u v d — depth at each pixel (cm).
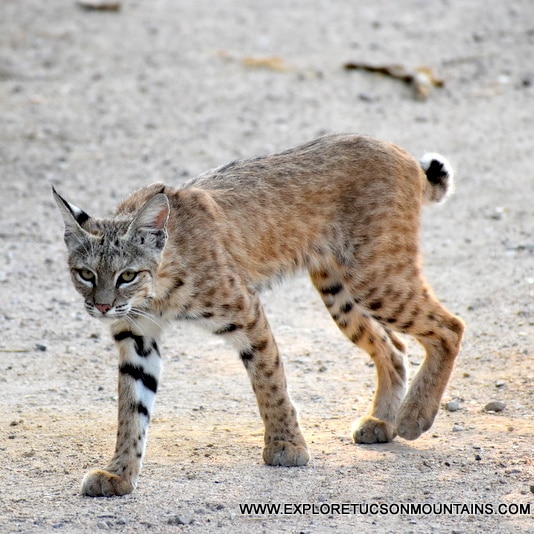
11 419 1328
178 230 1178
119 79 2891
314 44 3136
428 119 2620
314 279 1338
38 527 1025
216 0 3572
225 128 2583
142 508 1066
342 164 1298
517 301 1675
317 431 1291
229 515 1042
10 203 2188
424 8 3441
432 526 1008
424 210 2122
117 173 2334
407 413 1251
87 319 1698
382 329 1348
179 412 1355
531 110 2664
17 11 3366
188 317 1197
